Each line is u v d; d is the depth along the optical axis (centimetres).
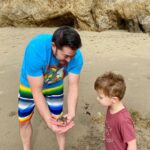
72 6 498
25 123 188
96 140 218
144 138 219
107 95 151
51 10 511
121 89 150
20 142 215
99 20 492
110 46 411
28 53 162
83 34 477
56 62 165
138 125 233
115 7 480
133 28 480
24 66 174
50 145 213
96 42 431
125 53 380
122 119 149
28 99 180
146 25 466
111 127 154
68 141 216
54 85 181
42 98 168
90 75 314
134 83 294
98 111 251
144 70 324
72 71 174
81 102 264
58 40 150
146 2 459
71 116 172
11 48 412
